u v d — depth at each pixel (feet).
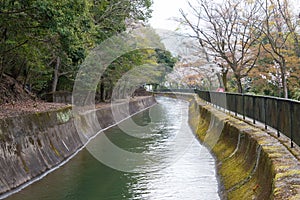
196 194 35.32
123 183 39.83
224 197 32.76
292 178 21.88
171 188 37.58
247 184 30.66
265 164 27.48
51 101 78.33
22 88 72.33
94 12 73.20
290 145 30.22
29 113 46.78
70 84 87.35
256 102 45.47
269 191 23.59
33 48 49.90
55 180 40.98
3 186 34.40
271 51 80.89
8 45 49.14
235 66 82.23
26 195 35.19
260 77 89.71
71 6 36.52
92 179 41.70
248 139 37.37
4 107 53.11
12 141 38.96
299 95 78.38
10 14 37.35
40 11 34.22
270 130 38.50
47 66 70.69
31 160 41.96
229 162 41.65
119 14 79.77
